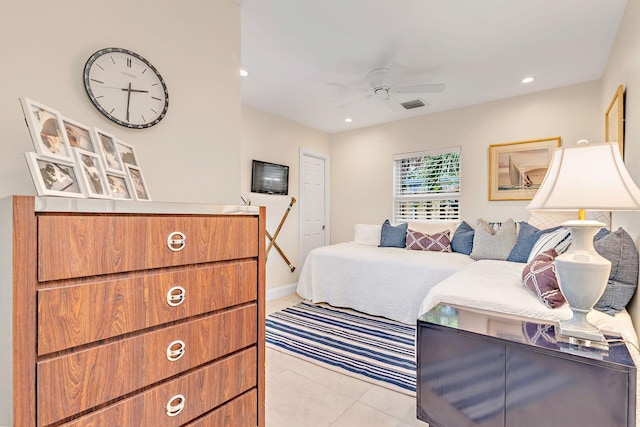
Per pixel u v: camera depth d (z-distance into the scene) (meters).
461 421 1.33
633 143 1.80
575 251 1.25
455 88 3.30
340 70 2.87
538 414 1.15
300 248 4.58
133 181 1.23
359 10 2.02
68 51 1.28
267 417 1.68
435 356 1.40
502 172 3.65
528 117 3.48
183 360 1.03
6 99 1.12
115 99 1.41
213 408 1.11
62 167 0.93
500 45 2.44
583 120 3.17
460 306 1.70
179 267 1.03
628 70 1.92
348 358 2.37
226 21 1.91
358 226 4.61
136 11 1.50
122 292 0.88
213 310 1.12
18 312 0.70
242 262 1.23
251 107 3.86
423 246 3.81
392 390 1.94
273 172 4.12
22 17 1.17
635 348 1.27
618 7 1.98
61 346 0.77
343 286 3.65
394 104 3.68
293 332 2.91
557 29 2.22
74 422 0.79
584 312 1.23
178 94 1.66
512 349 1.20
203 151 1.78
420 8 2.00
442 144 4.08
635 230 1.65
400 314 3.19
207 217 1.11
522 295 1.71
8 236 0.72
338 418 1.67
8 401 0.71
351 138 4.95
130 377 0.90
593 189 1.13
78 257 0.80
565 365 1.09
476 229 3.49
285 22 2.14
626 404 1.00
